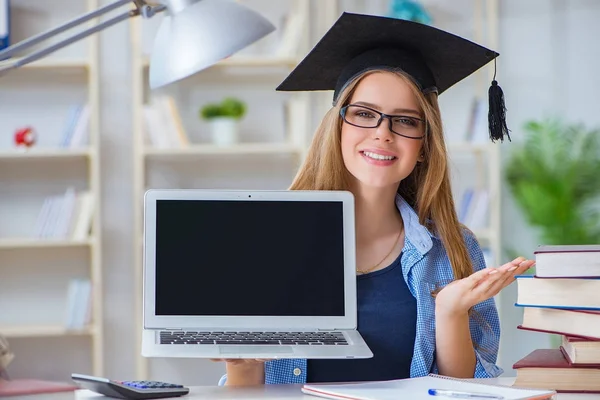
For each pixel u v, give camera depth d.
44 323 4.32
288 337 1.49
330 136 1.80
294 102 4.30
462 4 4.44
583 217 4.32
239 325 1.52
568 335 1.42
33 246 4.20
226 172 4.43
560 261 1.41
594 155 4.34
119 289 4.33
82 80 4.34
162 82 1.84
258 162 4.44
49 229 4.13
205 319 1.52
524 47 4.49
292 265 1.55
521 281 1.47
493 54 1.81
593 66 4.50
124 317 4.33
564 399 1.35
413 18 4.20
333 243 1.56
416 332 1.73
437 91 1.93
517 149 4.45
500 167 4.47
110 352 4.32
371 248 1.81
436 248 1.82
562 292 1.42
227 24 1.83
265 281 1.54
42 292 4.33
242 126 4.41
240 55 4.36
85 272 4.36
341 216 1.57
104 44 4.35
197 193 1.55
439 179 1.80
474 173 4.49
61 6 4.31
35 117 4.30
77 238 4.13
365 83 1.75
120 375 4.32
